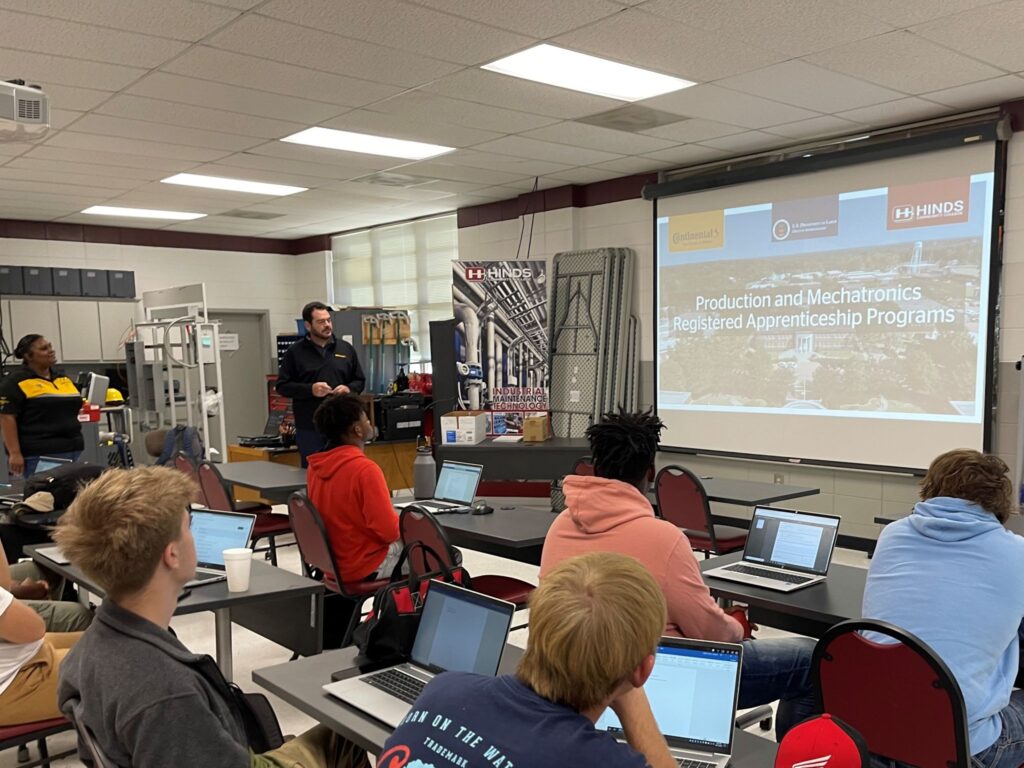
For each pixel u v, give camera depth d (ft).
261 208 26.17
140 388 24.45
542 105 15.17
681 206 20.86
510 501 22.79
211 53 12.01
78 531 4.24
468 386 22.41
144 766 4.03
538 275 22.43
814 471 18.79
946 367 16.49
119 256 29.32
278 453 23.12
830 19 11.14
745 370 19.86
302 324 29.25
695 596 6.03
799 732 4.28
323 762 5.47
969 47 12.32
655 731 3.98
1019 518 11.90
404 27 11.16
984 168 15.71
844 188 17.79
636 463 6.70
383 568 10.92
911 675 5.17
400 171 20.98
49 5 10.12
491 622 5.52
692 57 12.63
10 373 17.19
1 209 25.08
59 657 7.23
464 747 3.38
